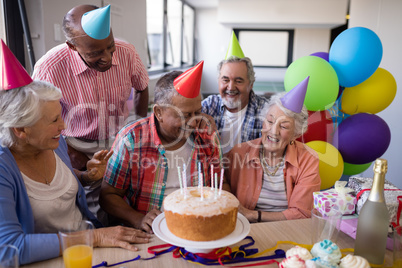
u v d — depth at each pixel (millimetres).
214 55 6141
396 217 1024
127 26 3195
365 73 1719
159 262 888
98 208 1623
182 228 868
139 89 1877
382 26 2518
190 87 1067
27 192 1015
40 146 984
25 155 1024
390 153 2512
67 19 1372
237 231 931
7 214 898
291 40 5652
